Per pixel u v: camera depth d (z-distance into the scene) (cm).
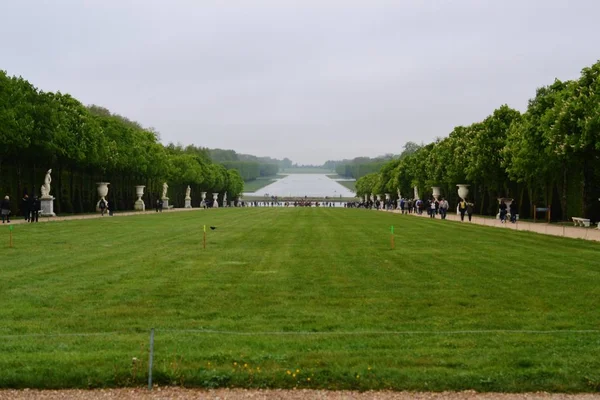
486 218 7369
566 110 5062
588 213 5938
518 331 1448
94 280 2180
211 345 1318
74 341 1356
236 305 1780
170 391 1088
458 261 2764
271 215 7944
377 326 1534
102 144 8062
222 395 1069
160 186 12794
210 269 2475
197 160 15012
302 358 1217
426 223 5981
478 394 1077
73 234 4128
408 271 2448
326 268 2527
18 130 5888
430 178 10150
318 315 1655
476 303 1816
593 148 4894
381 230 4828
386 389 1095
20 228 4622
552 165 5828
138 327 1512
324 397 1060
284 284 2130
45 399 1059
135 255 2928
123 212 9269
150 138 11462
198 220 6338
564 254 3036
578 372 1138
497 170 7488
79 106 8038
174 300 1839
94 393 1084
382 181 15500
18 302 1791
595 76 5238
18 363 1181
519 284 2138
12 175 6756
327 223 5859
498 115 7712
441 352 1262
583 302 1819
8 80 6169
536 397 1067
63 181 8269
